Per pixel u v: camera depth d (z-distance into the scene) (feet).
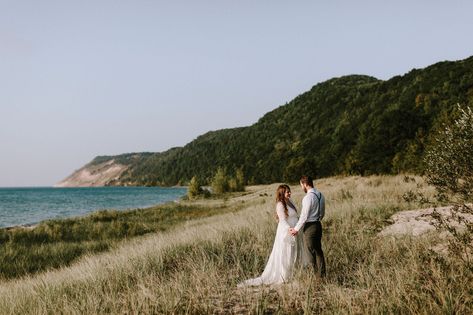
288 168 216.33
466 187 17.44
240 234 32.83
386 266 20.08
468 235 17.44
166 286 18.83
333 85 633.20
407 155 116.16
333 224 34.58
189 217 91.86
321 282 19.02
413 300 13.98
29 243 59.62
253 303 16.29
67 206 213.05
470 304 13.44
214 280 19.92
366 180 82.84
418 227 28.43
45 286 25.07
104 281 23.82
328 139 364.99
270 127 637.71
